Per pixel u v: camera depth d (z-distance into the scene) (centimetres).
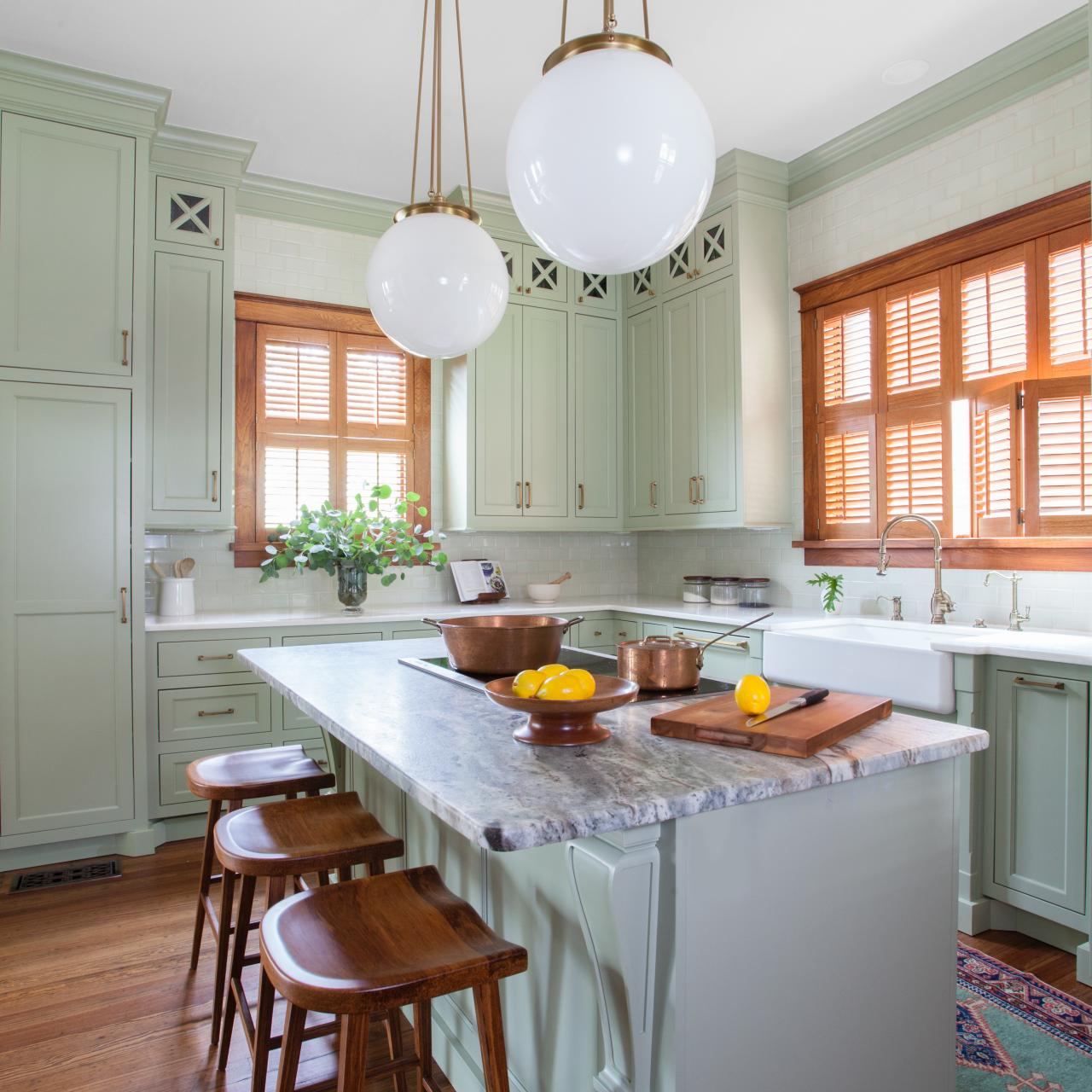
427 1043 159
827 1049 136
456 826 107
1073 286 296
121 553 327
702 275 417
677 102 133
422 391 461
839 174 385
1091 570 288
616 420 477
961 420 334
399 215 198
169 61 313
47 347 315
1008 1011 215
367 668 230
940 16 288
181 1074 192
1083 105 294
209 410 369
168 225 363
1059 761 237
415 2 278
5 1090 186
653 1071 120
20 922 271
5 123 309
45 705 315
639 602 453
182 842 347
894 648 274
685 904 118
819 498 398
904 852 148
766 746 136
